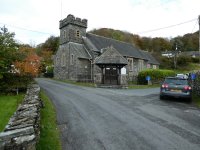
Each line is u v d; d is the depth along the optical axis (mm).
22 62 19125
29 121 5832
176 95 14688
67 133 7352
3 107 11633
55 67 39719
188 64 71188
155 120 9258
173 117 9883
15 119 6113
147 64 45656
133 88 24297
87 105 12398
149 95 17812
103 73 27766
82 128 7941
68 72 34594
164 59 68750
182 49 88562
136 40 83250
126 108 11812
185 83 14875
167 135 7285
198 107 12664
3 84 17891
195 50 88938
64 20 35906
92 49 33656
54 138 6797
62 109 11133
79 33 35812
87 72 33531
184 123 8828
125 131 7664
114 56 27172
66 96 15781
